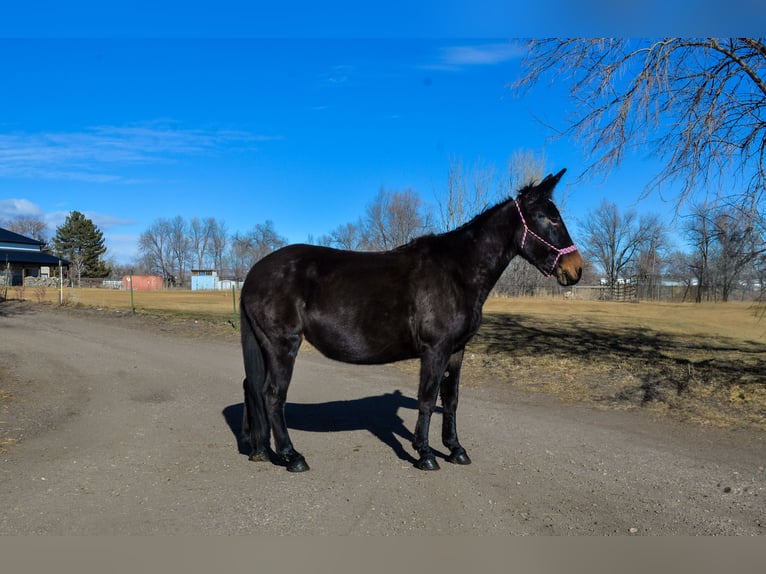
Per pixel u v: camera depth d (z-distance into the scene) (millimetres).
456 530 4039
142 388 9586
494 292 51781
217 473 5270
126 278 79000
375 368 11820
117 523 4051
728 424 7180
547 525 4145
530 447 6250
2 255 50156
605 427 7129
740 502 4621
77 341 15750
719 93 8195
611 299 57688
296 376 10906
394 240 42781
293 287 5266
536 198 5500
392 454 5965
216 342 15992
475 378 10648
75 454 5789
